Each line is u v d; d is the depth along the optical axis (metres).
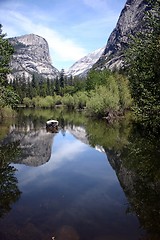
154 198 13.77
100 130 40.53
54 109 101.81
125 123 46.81
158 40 19.27
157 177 16.92
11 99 30.91
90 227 10.90
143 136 30.69
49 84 154.38
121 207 12.84
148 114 20.92
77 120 57.84
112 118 55.41
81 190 15.36
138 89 22.28
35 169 20.17
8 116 59.28
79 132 40.31
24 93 139.75
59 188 15.77
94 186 16.05
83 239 9.94
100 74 85.56
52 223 11.27
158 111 19.84
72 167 20.66
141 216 11.80
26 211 12.53
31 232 10.48
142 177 17.27
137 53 21.47
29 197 14.34
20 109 102.75
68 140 33.81
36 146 29.48
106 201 13.66
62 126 48.09
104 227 10.88
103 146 28.14
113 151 25.38
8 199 14.05
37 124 50.78
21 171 19.61
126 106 56.97
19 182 17.00
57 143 31.78
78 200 13.84
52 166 21.05
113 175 18.16
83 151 26.75
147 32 20.89
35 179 17.66
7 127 45.19
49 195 14.62
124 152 24.42
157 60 19.19
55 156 24.67
